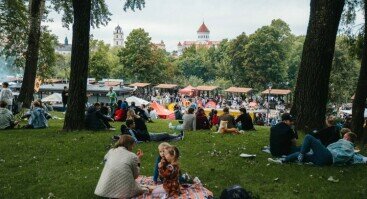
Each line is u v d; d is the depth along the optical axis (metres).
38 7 28.84
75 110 17.41
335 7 15.36
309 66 15.70
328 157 10.82
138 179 9.54
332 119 11.96
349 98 63.78
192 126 19.02
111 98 37.00
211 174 10.38
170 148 8.20
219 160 11.88
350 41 24.50
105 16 24.47
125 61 114.94
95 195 8.88
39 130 17.78
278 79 109.81
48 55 44.38
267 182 9.69
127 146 8.56
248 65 109.44
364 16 21.39
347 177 9.94
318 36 15.51
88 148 13.48
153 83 114.00
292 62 125.69
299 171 10.44
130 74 114.00
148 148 13.53
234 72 117.12
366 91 20.11
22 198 8.79
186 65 160.38
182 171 10.62
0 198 8.75
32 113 18.91
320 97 15.62
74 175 10.47
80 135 15.98
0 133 16.80
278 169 10.65
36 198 8.78
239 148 13.54
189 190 8.48
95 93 51.47
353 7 23.53
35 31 28.89
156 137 14.96
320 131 11.95
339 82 58.59
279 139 11.91
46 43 43.38
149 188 8.60
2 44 31.22
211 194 8.41
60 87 53.31
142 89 106.19
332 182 9.59
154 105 44.56
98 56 118.75
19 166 11.35
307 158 11.20
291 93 93.38
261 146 13.90
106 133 16.62
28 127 18.72
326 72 15.66
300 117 15.81
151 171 10.73
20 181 9.98
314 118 15.59
